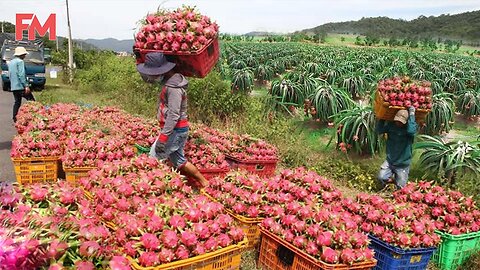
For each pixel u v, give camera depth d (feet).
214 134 25.67
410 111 21.54
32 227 8.63
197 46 18.34
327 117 36.14
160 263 10.86
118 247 11.37
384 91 22.08
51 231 8.52
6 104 53.62
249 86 51.88
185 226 11.93
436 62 113.50
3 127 37.65
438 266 16.39
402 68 80.28
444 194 17.74
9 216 9.11
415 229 14.80
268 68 69.15
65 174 19.79
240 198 15.65
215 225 12.14
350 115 31.19
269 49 140.15
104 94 61.11
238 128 34.86
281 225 14.19
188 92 37.86
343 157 31.01
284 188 16.60
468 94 48.16
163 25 18.67
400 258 14.33
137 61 20.27
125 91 50.26
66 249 8.20
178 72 19.67
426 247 14.70
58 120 23.81
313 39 280.72
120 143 20.31
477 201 21.44
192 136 22.98
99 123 25.59
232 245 12.25
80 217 10.73
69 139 20.72
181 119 18.79
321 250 12.93
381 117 22.61
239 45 165.78
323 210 14.20
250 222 15.15
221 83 39.19
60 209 10.70
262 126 33.76
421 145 27.07
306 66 71.20
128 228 11.52
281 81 41.14
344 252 12.69
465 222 16.74
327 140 34.96
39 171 19.89
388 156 23.77
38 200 11.53
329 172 27.99
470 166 24.12
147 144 23.04
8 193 11.12
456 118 49.39
